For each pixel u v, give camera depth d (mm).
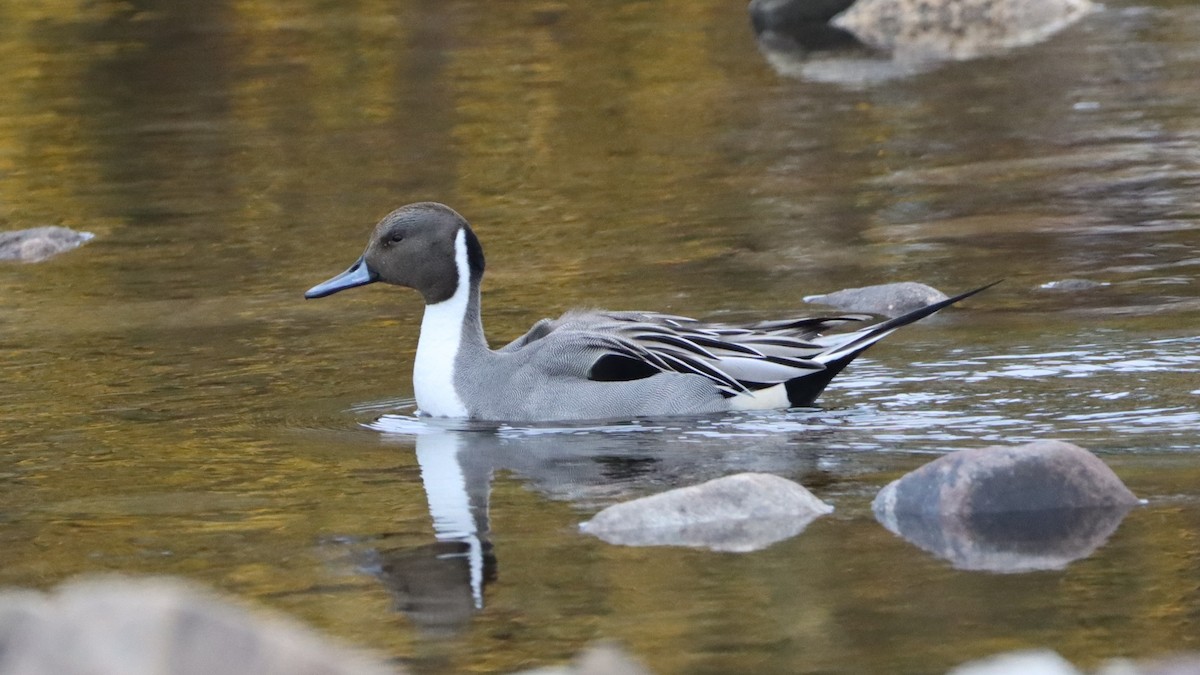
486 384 12680
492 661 7574
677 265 17641
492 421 12555
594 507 10109
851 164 22812
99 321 16109
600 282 17031
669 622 7984
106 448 11867
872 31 35656
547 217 20516
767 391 12477
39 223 21266
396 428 12367
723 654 7535
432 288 12992
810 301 15812
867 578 8508
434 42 34406
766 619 7945
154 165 24484
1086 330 13914
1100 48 31828
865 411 12156
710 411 12445
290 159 24594
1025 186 20734
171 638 5816
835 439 11492
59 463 11523
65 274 18438
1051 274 16156
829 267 17156
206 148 25531
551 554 9148
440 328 12953
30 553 9570
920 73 30188
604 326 12977
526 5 38562
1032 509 9531
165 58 32781
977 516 9484
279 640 5914
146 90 30031
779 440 11594
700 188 21766
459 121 27047
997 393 12344
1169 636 7480
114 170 24250
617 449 11531
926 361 13320
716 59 32469
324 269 18078
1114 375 12570
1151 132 23766
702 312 15586
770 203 20656
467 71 31438
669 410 12422
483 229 20000
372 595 8562
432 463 11320
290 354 14594
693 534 9398
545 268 17812
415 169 23766
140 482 11016
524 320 15562
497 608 8289
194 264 18625
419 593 8562
